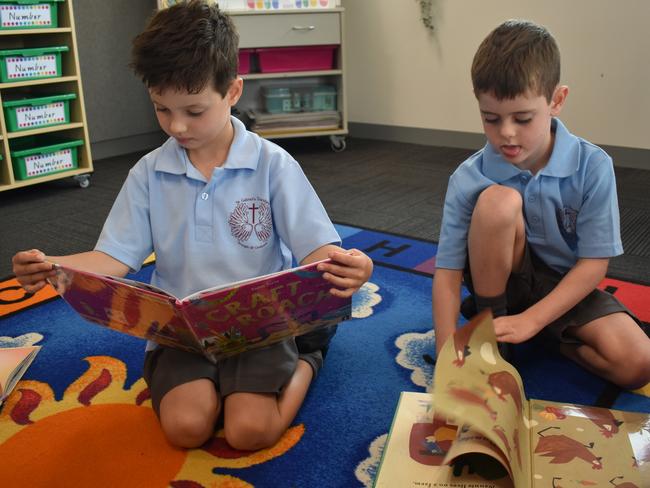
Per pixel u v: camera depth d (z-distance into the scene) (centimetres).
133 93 316
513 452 75
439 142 316
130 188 105
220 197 102
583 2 252
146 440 97
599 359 105
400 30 312
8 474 90
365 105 339
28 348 123
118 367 119
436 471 83
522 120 95
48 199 243
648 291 142
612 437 89
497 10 276
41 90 265
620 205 210
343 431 97
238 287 83
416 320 133
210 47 92
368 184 250
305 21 297
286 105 313
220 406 97
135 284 85
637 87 247
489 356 86
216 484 87
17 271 91
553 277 113
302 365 104
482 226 100
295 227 102
